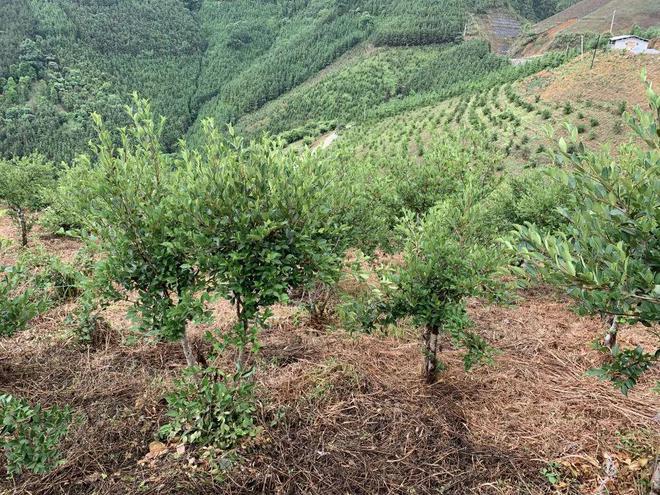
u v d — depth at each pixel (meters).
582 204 3.02
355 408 5.11
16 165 15.74
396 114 56.06
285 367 5.93
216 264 3.99
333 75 93.25
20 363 5.97
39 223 15.83
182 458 4.32
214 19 146.12
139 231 4.04
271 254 3.80
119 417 4.89
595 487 4.21
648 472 4.30
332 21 125.25
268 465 4.25
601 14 82.31
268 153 4.29
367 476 4.20
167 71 108.75
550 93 35.84
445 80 75.25
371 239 7.62
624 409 5.33
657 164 2.55
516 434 4.90
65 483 4.00
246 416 4.49
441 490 4.09
